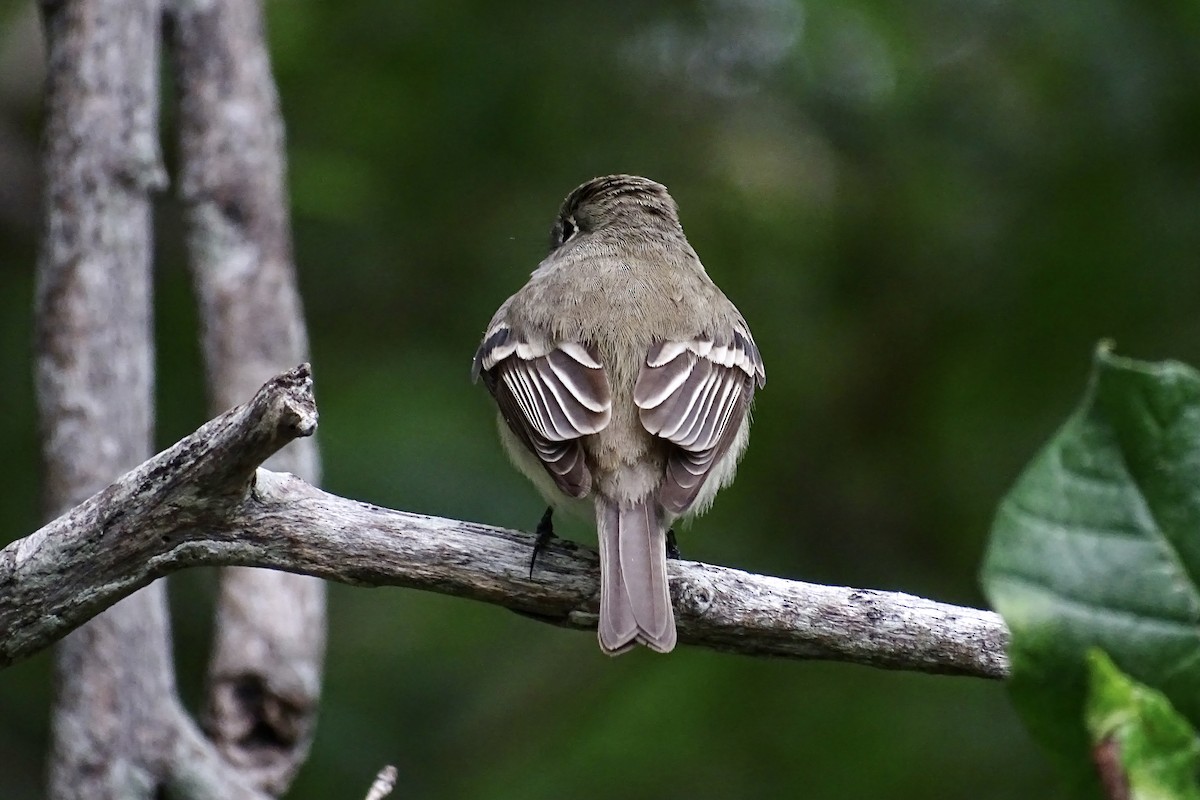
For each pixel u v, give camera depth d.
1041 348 13.26
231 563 6.29
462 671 12.37
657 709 12.17
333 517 6.34
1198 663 3.39
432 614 12.62
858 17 13.31
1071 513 3.49
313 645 8.72
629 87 13.74
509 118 13.24
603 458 7.55
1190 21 12.71
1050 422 13.07
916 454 13.64
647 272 9.07
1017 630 3.43
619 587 6.70
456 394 12.65
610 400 7.81
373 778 11.59
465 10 13.28
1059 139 13.49
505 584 6.64
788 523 13.51
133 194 8.65
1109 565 3.46
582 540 11.62
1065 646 3.42
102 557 6.14
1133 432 3.50
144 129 8.73
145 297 8.70
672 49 13.89
